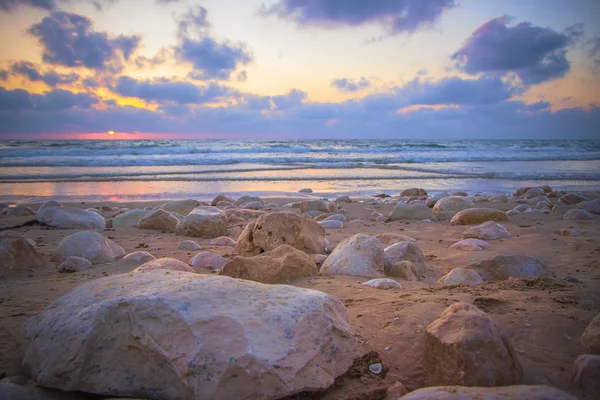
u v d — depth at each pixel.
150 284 2.60
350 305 3.41
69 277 4.49
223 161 24.52
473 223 8.04
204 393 1.92
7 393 2.10
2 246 4.66
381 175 19.75
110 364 2.13
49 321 2.44
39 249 5.77
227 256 5.48
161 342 2.08
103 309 2.25
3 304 3.57
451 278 4.24
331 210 9.82
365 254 4.55
